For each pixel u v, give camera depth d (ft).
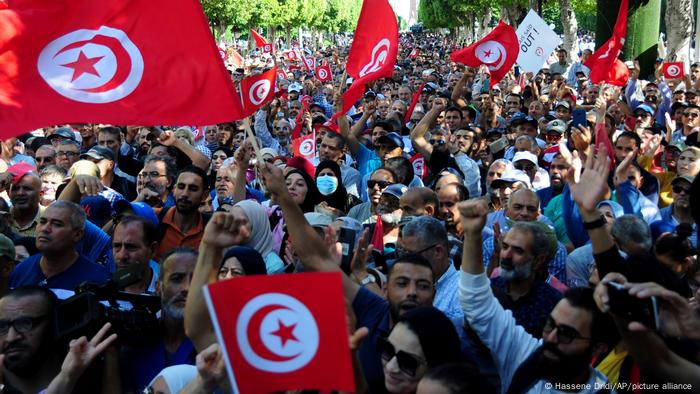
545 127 42.68
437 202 21.68
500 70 44.27
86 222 21.52
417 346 11.62
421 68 108.68
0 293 17.69
